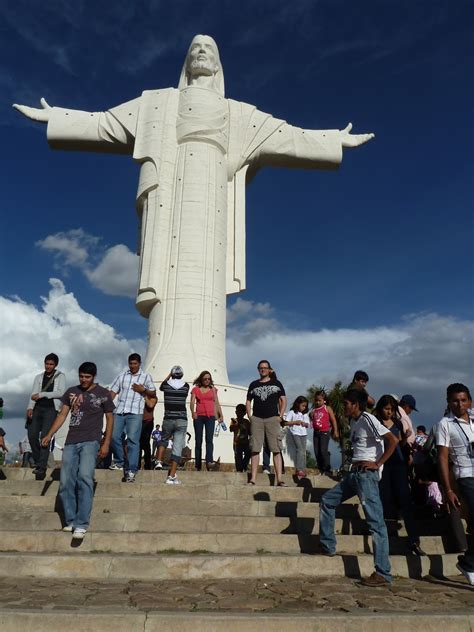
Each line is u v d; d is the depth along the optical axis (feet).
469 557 22.09
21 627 15.24
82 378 26.89
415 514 32.42
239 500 31.22
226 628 15.40
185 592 19.20
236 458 47.96
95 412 26.61
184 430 35.99
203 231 89.25
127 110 95.96
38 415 35.50
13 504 30.22
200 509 30.01
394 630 16.03
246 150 96.17
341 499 24.26
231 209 95.20
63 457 26.14
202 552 24.90
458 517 26.78
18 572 21.72
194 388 42.60
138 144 93.71
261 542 25.55
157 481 36.68
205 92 95.25
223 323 88.63
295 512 30.45
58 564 21.84
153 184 91.20
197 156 92.07
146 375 36.60
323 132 99.45
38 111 95.76
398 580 22.89
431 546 27.43
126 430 35.22
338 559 23.50
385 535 22.04
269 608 17.25
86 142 96.53
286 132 97.66
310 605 17.80
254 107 98.43
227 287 91.91
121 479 36.32
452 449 22.82
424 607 18.03
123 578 21.59
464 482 22.21
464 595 20.16
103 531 26.99
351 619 15.97
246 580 21.67
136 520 27.63
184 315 85.71
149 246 89.20
